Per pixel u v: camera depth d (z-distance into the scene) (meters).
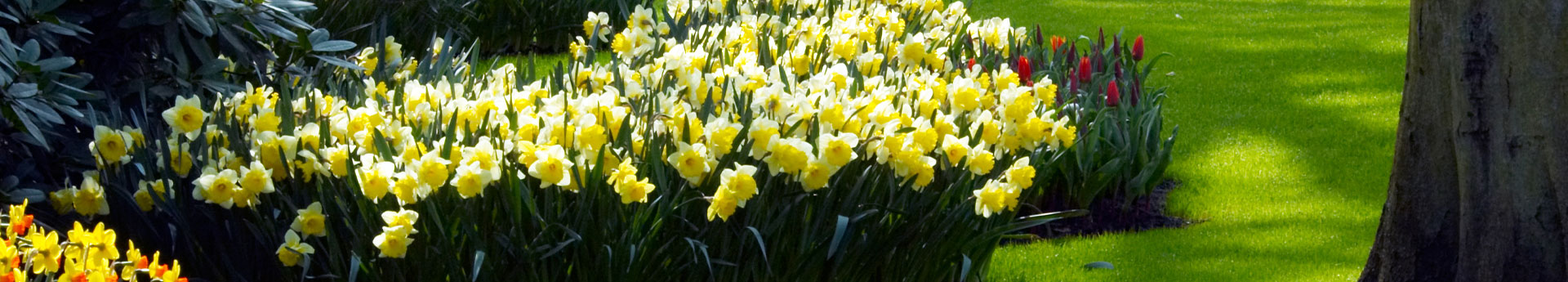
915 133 2.89
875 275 3.12
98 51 3.28
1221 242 4.39
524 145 2.52
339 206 2.48
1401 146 3.46
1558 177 3.03
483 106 2.93
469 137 2.71
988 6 11.64
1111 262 4.14
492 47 7.99
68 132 3.15
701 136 2.73
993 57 5.12
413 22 7.12
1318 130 6.33
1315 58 8.70
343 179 2.57
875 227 2.90
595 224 2.58
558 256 2.62
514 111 2.96
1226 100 7.17
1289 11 11.42
